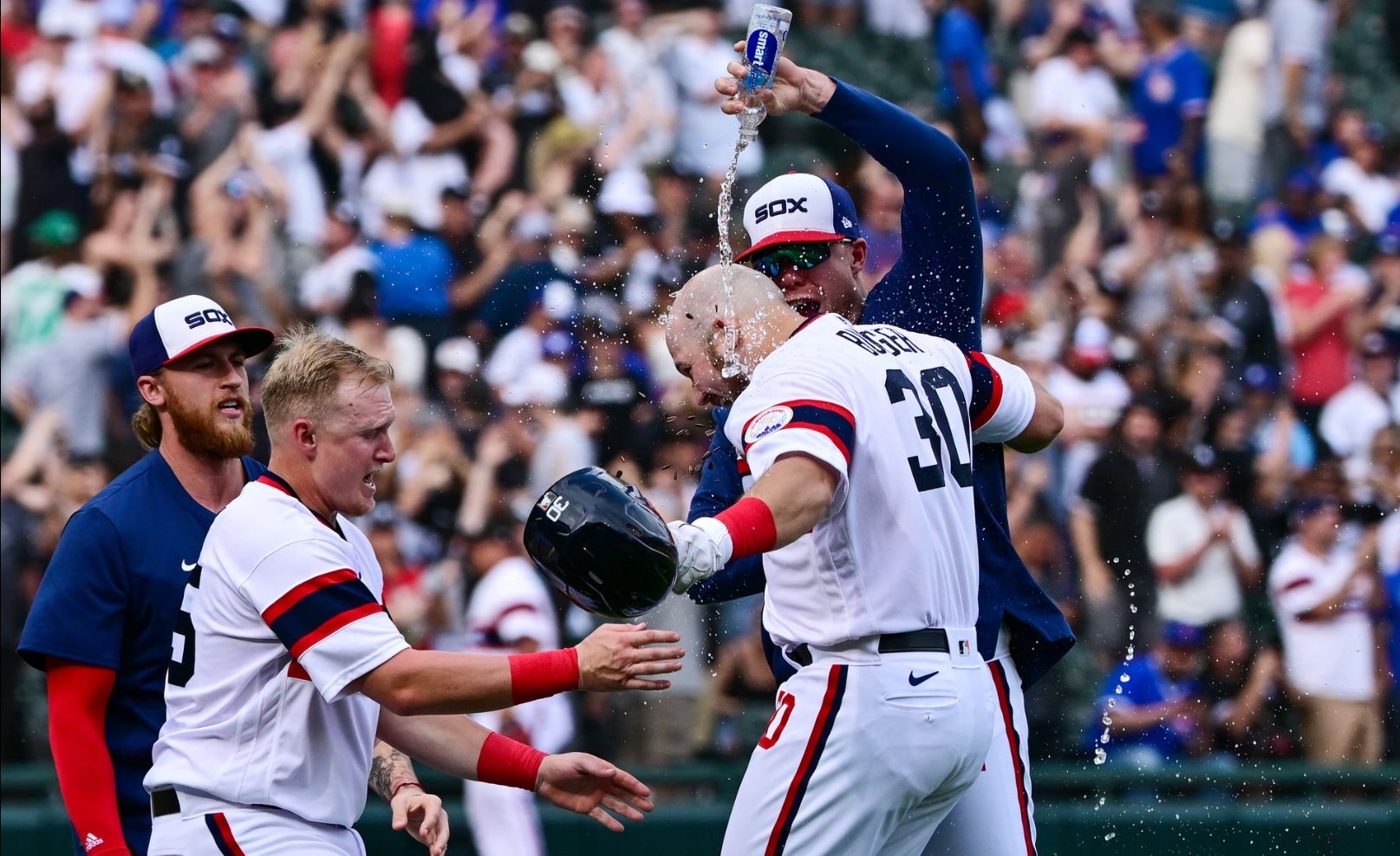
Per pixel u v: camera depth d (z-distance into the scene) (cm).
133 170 3356
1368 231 3900
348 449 1282
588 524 1173
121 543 1416
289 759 1267
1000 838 1460
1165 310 3459
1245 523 3122
